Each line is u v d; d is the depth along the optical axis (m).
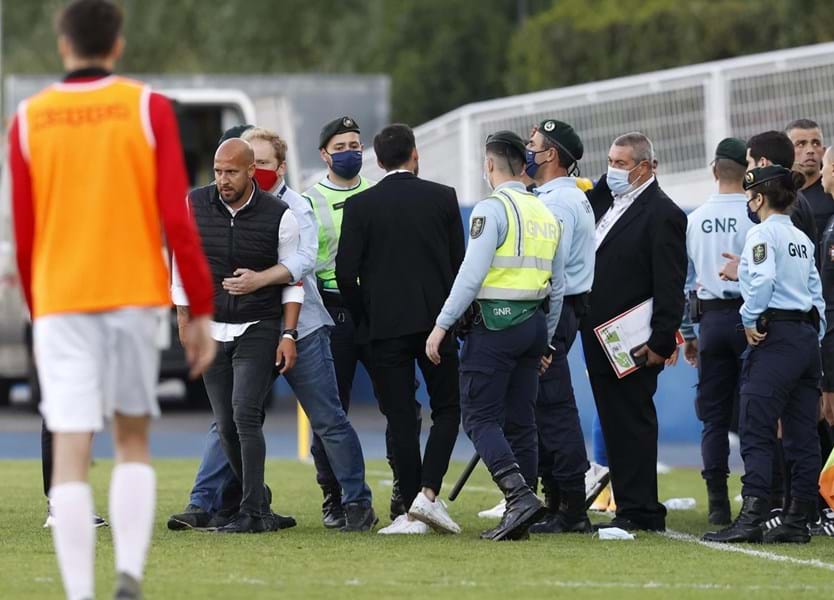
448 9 163.75
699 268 35.34
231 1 192.00
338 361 34.81
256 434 31.56
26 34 196.50
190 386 77.25
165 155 21.16
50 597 23.72
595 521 36.88
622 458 33.78
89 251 20.91
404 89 162.38
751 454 31.75
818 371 32.06
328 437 32.72
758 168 31.56
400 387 32.03
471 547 30.00
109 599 23.81
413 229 31.81
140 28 192.12
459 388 31.75
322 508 36.34
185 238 21.06
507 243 30.53
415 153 32.56
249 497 31.98
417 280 31.77
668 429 61.19
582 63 123.69
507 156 31.28
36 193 21.19
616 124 66.94
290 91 92.06
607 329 33.12
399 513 34.22
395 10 166.88
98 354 21.14
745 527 31.64
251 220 31.19
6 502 38.28
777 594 25.11
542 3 166.88
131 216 21.05
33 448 58.78
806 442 32.00
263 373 31.38
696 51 116.44
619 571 27.30
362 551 29.27
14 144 21.19
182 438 62.44
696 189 65.19
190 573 26.36
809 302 31.66
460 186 67.50
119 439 21.70
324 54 189.88
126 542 21.12
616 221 33.53
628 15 125.69
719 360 35.56
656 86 66.38
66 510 20.94
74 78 21.31
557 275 31.33
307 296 32.59
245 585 25.06
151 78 93.19
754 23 114.56
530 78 129.75
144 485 21.33
